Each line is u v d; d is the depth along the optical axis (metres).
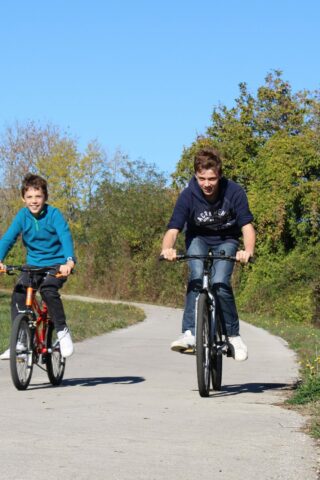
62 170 82.62
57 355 10.90
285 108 53.03
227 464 5.78
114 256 63.19
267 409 8.38
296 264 41.69
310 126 52.09
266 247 43.44
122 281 61.47
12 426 7.18
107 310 38.06
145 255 61.19
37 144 87.38
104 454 6.04
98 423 7.34
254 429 7.13
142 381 11.58
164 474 5.47
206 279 9.48
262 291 42.69
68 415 7.81
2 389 10.24
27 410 8.17
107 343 20.34
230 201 9.47
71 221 82.38
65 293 68.62
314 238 42.06
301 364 14.62
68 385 10.93
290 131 52.78
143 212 61.75
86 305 42.97
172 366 14.24
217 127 53.31
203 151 9.30
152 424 7.31
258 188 44.53
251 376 12.60
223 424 7.36
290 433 6.98
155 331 26.22
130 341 21.20
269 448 6.34
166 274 56.41
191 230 9.77
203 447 6.33
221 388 10.54
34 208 10.27
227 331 9.85
